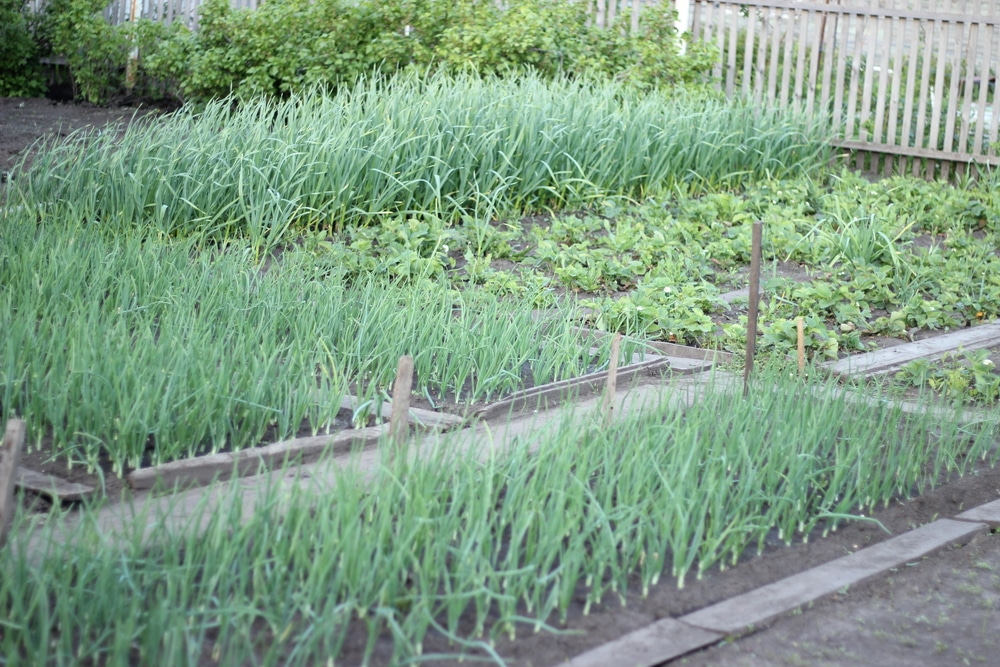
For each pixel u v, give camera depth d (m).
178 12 14.22
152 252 6.52
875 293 7.58
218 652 3.06
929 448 4.84
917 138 11.71
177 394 4.59
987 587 3.89
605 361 6.04
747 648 3.38
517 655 3.21
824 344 6.44
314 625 3.10
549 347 5.88
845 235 8.58
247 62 12.21
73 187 7.84
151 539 3.44
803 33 11.90
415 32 12.07
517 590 3.40
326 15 11.91
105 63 13.84
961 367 6.12
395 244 7.82
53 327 5.06
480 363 5.64
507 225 8.95
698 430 4.57
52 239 6.75
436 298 6.30
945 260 8.53
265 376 4.75
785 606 3.61
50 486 4.11
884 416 5.04
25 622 2.97
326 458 4.64
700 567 3.79
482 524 3.52
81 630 3.04
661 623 3.44
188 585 3.24
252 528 3.41
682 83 11.55
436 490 3.84
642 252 8.14
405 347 5.68
